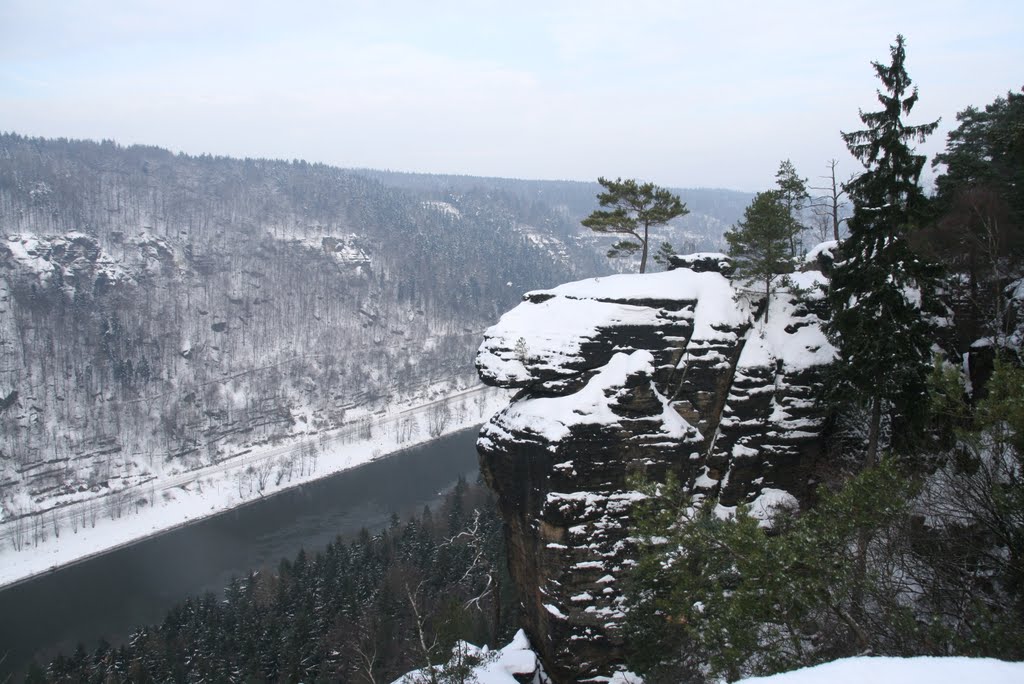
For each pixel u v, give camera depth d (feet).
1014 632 52.65
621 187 158.20
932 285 101.30
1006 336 107.96
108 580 350.23
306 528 405.18
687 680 94.99
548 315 134.41
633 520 117.50
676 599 69.05
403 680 123.75
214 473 512.22
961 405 66.64
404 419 618.44
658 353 127.65
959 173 150.51
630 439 119.14
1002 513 59.21
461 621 136.98
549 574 117.80
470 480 473.67
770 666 60.29
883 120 98.63
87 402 590.55
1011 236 130.52
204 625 252.01
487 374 130.11
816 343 129.70
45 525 422.82
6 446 515.91
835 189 161.99
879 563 66.13
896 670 36.11
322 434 602.85
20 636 295.69
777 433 125.49
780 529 76.54
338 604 247.91
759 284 138.41
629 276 140.05
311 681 216.74
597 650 115.24
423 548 286.25
